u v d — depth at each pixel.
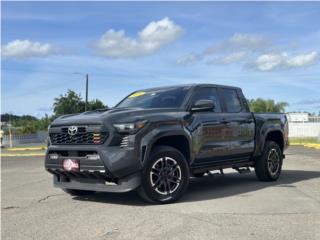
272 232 5.46
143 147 7.06
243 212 6.59
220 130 8.59
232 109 9.25
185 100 8.23
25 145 40.50
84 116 7.52
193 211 6.68
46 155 7.82
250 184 9.66
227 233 5.43
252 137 9.54
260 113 9.97
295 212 6.57
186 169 7.61
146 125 7.16
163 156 7.32
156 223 5.96
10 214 6.79
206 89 8.75
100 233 5.53
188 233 5.45
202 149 8.16
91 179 7.47
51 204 7.57
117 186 7.14
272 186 9.30
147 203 7.40
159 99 8.51
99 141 7.09
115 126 7.04
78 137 7.36
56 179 8.02
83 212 6.81
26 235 5.54
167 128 7.46
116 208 7.04
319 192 8.41
